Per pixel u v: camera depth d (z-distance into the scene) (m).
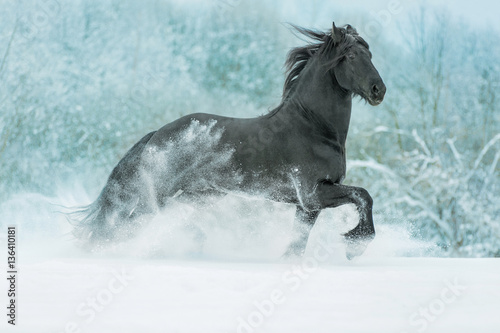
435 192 26.81
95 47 30.55
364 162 27.12
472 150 30.28
